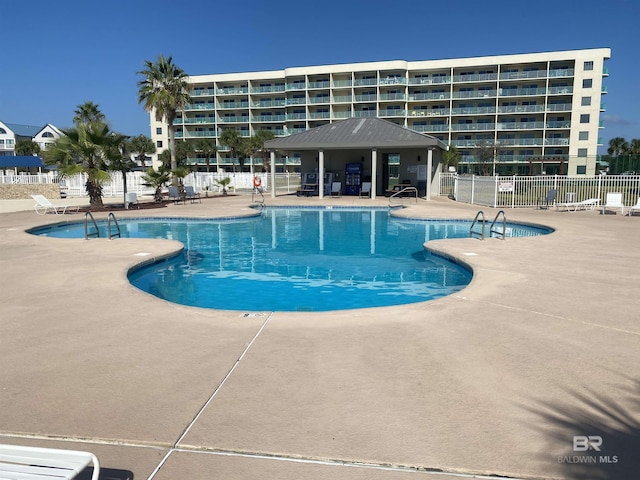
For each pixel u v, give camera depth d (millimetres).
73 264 8414
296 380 3605
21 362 4000
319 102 65938
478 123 61406
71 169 18953
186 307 5699
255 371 3775
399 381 3570
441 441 2754
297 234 14938
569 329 4762
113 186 33500
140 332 4770
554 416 3031
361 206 21812
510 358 4008
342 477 2439
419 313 5355
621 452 2629
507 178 22625
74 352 4223
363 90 65562
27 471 2125
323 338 4535
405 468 2510
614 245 10305
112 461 2596
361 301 7602
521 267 7930
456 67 61406
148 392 3422
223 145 66688
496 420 2984
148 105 29609
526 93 59375
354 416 3053
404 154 28828
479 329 4773
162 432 2881
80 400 3301
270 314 5367
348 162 29703
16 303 5891
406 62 62719
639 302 5762
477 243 10609
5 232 13086
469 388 3441
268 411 3131
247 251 12141
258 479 2430
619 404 3189
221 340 4508
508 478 2424
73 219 16828
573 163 51750
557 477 2424
